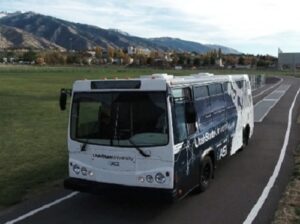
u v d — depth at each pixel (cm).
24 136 1889
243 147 1580
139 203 990
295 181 1144
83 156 928
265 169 1290
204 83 1078
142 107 875
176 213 919
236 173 1244
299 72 13438
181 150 901
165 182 863
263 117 2600
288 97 4266
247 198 1012
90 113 918
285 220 855
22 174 1269
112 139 895
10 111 2777
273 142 1733
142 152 869
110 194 909
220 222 862
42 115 2608
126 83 886
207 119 1084
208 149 1083
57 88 4941
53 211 947
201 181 1039
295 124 2275
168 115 857
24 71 10088
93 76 7950
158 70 12788
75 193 1078
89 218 901
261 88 5884
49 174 1267
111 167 900
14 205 1000
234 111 1388
